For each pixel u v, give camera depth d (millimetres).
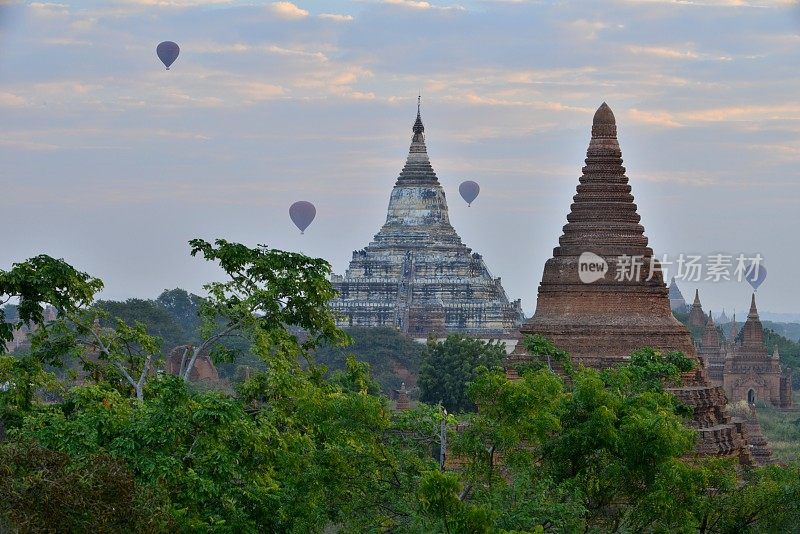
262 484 92438
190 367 105125
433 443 101500
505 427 94375
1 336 103188
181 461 88750
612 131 147500
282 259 108875
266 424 94125
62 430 88188
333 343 110312
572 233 144625
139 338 106500
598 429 96875
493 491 90438
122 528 77562
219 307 106500
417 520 85562
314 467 92125
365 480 92562
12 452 78375
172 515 81562
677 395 134875
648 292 142250
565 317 141875
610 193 145500
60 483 76438
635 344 140000
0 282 102688
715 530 101500
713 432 134250
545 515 89750
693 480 96438
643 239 144250
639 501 97438
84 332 105500
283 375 100500
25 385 100625
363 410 94688
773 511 101062
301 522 90625
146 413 89938
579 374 106250
